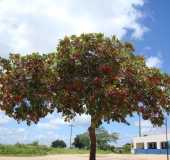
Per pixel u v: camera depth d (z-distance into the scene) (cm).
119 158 6825
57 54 1775
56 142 14050
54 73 1758
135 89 1806
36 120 1834
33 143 9150
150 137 10456
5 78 1803
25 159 5975
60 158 6425
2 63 1831
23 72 1798
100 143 13738
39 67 1788
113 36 1828
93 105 1697
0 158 6159
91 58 1750
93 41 1786
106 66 1717
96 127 1853
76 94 1712
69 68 1744
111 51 1773
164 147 9706
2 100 1816
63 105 1795
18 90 1788
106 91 1675
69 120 1834
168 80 1920
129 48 1853
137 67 1836
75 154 8838
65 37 1794
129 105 1791
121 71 1778
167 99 1917
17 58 1831
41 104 1809
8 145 8388
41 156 7512
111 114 1834
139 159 6531
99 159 6431
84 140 13562
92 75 1728
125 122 1853
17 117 1831
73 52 1748
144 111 1877
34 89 1780
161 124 1931
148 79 1845
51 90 1767
